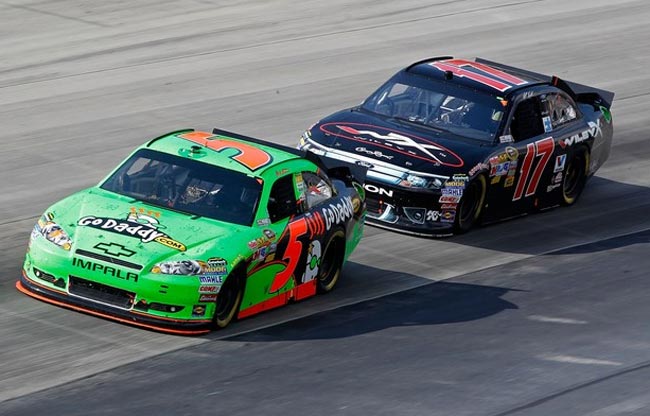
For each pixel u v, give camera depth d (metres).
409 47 81.00
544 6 96.31
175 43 78.06
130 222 37.06
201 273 35.47
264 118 64.38
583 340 39.44
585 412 33.38
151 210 37.94
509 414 32.84
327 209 41.50
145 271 35.16
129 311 35.44
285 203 39.62
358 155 48.72
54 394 31.73
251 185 39.09
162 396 32.06
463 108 51.94
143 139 59.59
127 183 39.41
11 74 69.38
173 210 38.25
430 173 48.03
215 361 34.62
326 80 72.38
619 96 75.81
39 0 87.56
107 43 77.19
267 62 75.19
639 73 81.25
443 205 48.25
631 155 65.12
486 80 53.59
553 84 55.19
